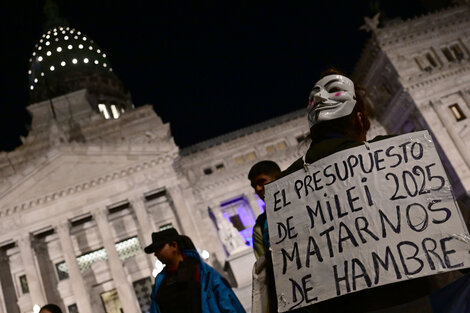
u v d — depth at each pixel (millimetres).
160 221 62312
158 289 7465
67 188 57219
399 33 70000
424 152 3363
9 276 60062
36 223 56688
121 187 57969
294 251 3539
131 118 76438
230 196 68125
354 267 3229
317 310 3451
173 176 58312
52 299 58750
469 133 63281
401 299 3117
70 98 80875
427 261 3035
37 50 112062
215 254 60500
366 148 3516
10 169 72125
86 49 111000
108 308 61031
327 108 3760
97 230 62250
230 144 74938
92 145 58812
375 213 3293
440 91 64750
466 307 3014
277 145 75812
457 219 3062
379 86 71188
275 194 3805
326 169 3586
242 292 21234
